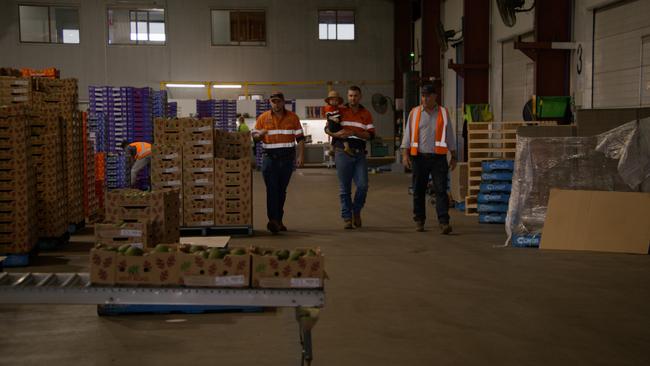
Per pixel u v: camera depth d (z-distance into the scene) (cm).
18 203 722
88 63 2816
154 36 2852
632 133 807
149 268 341
